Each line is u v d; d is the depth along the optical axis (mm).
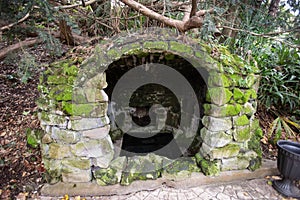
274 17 2084
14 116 2666
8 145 2238
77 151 1719
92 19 2098
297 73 2725
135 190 1836
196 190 1877
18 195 1710
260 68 2740
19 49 1523
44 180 1860
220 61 1832
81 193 1757
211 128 1906
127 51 1604
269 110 2863
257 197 1808
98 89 1651
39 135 2025
